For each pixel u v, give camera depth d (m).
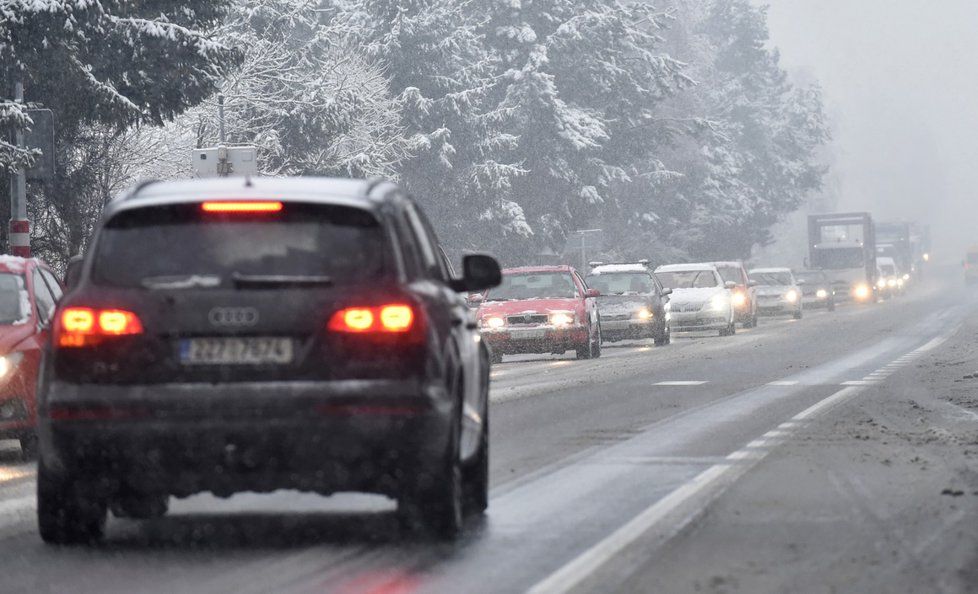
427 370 22.38
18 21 77.19
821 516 25.62
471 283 27.34
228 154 93.31
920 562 21.11
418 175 176.38
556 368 77.50
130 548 23.33
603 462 34.59
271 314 22.05
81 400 21.95
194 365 22.02
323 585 20.09
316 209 22.83
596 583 19.84
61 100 82.50
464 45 184.00
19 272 39.34
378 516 26.45
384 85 158.50
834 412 47.22
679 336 121.62
